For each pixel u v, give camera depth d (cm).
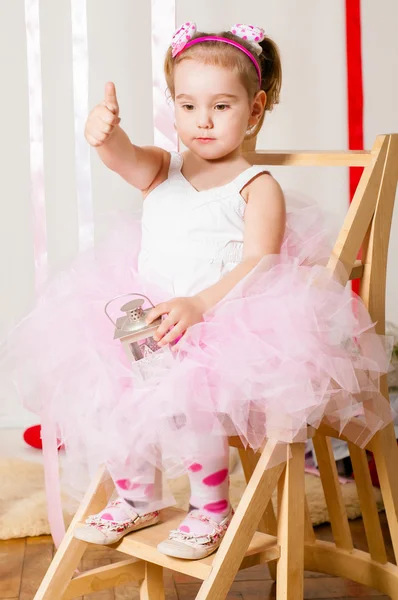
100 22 226
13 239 236
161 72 171
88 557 165
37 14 181
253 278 125
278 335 117
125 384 121
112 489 133
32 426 228
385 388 139
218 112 133
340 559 155
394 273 244
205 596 113
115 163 139
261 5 230
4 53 228
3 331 238
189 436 118
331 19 233
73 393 126
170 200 139
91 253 148
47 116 230
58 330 131
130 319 121
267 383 115
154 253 138
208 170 141
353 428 135
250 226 132
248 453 151
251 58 135
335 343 121
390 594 147
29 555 166
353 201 132
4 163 232
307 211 152
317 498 187
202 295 123
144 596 140
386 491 139
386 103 239
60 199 234
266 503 119
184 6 226
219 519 125
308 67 234
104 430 120
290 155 147
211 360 116
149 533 128
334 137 238
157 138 171
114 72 229
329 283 124
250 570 163
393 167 135
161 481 132
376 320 137
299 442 122
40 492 188
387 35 235
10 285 238
